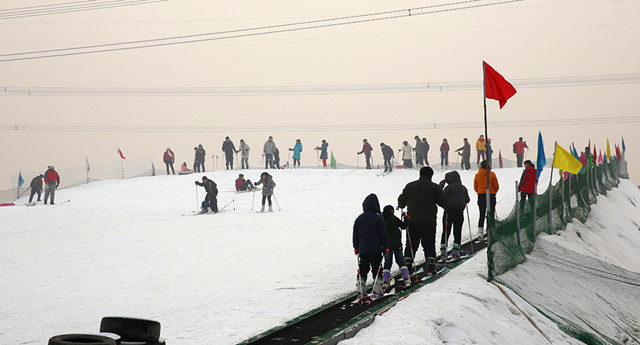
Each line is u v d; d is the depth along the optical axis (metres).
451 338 7.60
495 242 11.12
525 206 14.15
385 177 38.59
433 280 10.68
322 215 24.70
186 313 10.02
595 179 26.44
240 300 10.72
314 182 38.28
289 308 9.90
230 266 14.32
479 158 38.88
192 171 46.78
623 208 27.47
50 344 4.21
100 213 28.78
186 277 13.32
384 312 8.32
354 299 10.23
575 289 12.59
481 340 7.94
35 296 12.40
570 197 20.05
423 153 41.22
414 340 6.96
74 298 12.00
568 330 10.17
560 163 17.59
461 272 11.22
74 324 9.93
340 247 16.31
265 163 44.50
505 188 31.95
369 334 7.23
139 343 4.56
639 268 19.53
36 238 21.41
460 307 8.62
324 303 10.16
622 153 39.22
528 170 17.31
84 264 15.85
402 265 10.34
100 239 20.27
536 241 15.05
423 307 8.28
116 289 12.55
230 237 19.06
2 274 15.25
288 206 29.97
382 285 10.16
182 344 8.02
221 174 43.03
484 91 12.46
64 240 20.56
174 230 21.47
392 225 10.30
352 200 31.88
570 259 14.55
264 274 13.09
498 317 9.14
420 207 11.19
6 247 19.62
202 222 23.53
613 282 13.69
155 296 11.69
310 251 15.81
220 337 8.32
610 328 11.57
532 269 12.60
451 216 12.78
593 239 19.31
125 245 18.62
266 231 20.09
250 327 8.79
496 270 10.95
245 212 26.92
